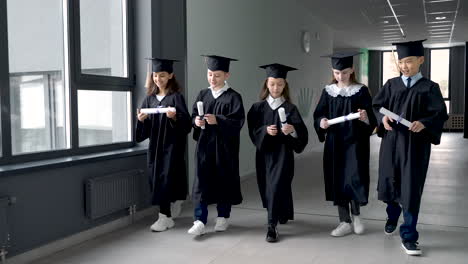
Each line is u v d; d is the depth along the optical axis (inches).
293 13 342.0
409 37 538.0
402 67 120.3
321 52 431.8
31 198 115.4
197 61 195.5
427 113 118.5
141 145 166.1
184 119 141.0
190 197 188.7
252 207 178.4
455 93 648.4
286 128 126.9
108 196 139.3
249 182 237.6
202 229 137.3
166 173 141.9
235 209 175.0
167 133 142.2
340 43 593.6
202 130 140.3
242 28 245.6
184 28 183.9
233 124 136.3
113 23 159.2
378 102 126.2
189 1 188.7
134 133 166.9
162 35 169.5
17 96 121.3
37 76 127.2
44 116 130.2
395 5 352.2
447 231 141.3
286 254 121.2
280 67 135.0
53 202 122.3
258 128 138.1
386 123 120.3
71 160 126.4
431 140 118.2
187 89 186.5
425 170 118.6
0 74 112.8
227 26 225.5
